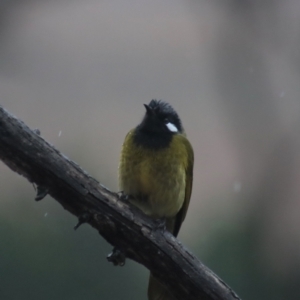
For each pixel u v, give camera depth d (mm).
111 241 6891
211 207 11883
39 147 6430
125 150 8367
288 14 13336
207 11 14320
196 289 6859
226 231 9734
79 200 6625
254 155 13000
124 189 8398
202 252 9492
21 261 8836
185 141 8688
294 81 13383
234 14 13336
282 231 10312
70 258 9000
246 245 9602
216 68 13719
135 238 6785
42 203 9312
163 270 6887
